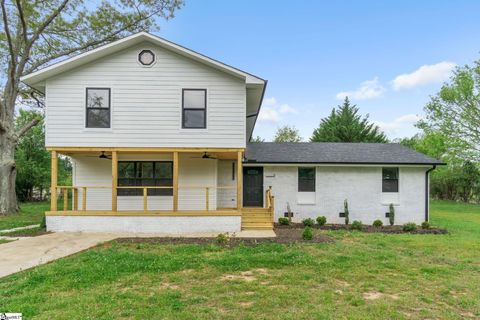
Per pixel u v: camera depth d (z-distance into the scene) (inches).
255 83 478.6
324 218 572.1
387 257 314.3
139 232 462.9
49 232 455.8
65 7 761.6
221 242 380.8
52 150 467.5
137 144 474.9
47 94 470.0
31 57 796.6
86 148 470.0
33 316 173.0
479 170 1061.8
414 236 452.4
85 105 473.1
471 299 206.7
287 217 610.5
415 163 602.9
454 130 1026.1
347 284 233.0
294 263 285.3
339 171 620.7
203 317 173.5
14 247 355.3
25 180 1048.8
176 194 477.7
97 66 477.1
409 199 617.0
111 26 816.3
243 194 621.6
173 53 483.5
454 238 436.8
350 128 1326.3
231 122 484.4
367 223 614.2
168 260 292.4
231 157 590.9
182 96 482.3
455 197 1203.2
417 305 195.8
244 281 235.5
